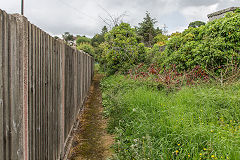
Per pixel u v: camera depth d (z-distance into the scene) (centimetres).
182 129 303
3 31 116
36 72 176
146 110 423
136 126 364
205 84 568
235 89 488
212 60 639
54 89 248
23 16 141
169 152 267
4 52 117
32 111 167
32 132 168
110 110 518
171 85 599
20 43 139
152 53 1109
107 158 296
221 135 275
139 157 249
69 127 370
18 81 136
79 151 342
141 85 664
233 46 620
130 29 1242
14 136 131
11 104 127
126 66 1120
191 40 782
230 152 231
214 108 394
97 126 464
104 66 1716
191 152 242
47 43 214
